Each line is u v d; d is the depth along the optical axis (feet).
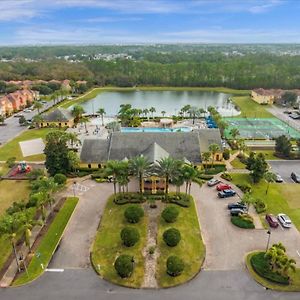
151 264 206.59
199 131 390.83
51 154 331.57
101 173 326.03
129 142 353.92
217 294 184.14
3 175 345.10
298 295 183.93
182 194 295.28
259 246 225.97
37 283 193.06
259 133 506.89
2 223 193.36
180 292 185.47
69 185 318.45
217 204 281.54
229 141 454.40
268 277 193.67
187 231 240.32
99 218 261.24
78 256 216.33
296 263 208.33
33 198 241.76
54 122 539.70
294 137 481.46
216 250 221.66
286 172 352.69
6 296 183.42
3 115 613.11
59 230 244.22
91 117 629.10
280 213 265.54
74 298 181.78
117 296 182.70
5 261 211.41
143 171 274.98
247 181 327.26
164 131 400.26
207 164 367.04
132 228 224.74
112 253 217.56
